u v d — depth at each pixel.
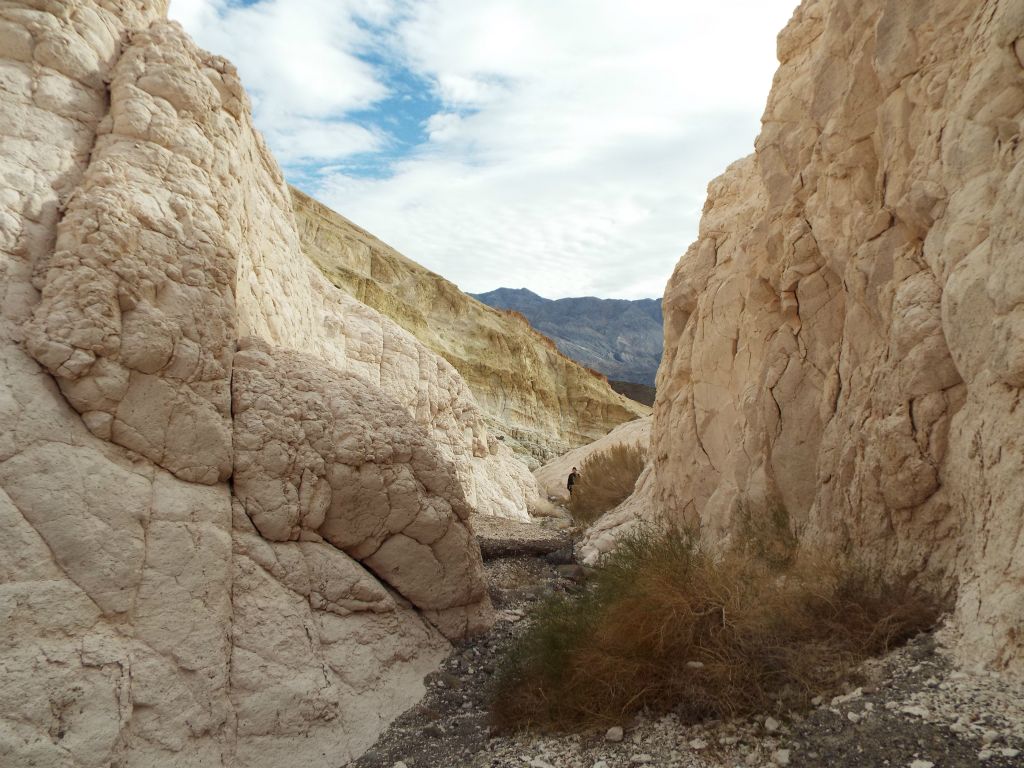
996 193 3.90
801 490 6.19
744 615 4.23
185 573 4.08
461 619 6.00
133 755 3.43
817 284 6.23
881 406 4.75
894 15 5.04
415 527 5.70
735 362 8.02
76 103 4.91
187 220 4.84
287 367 5.53
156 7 6.09
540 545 10.30
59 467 3.79
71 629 3.49
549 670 4.52
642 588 4.54
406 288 39.53
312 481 5.09
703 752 3.50
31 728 3.13
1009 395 3.54
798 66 7.11
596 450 22.31
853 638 3.99
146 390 4.33
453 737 4.41
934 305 4.43
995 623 3.33
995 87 3.99
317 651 4.59
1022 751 2.68
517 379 40.19
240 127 6.52
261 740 3.98
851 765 2.97
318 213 38.34
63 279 4.13
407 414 6.10
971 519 3.94
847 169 5.74
